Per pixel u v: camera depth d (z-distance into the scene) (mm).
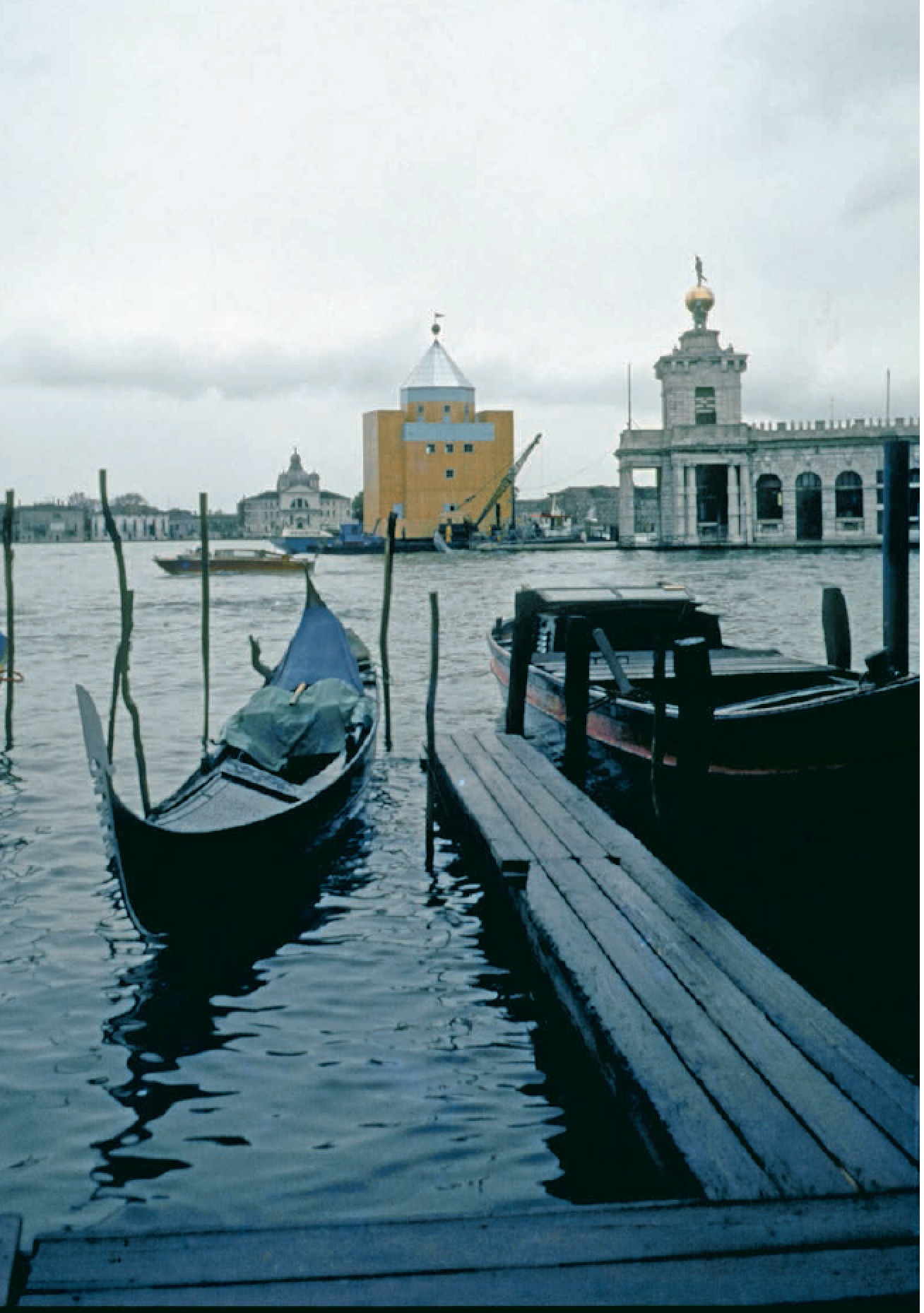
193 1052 7820
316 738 13398
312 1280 4176
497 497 103438
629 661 16562
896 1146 4984
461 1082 7363
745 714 10281
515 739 15359
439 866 12000
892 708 9523
